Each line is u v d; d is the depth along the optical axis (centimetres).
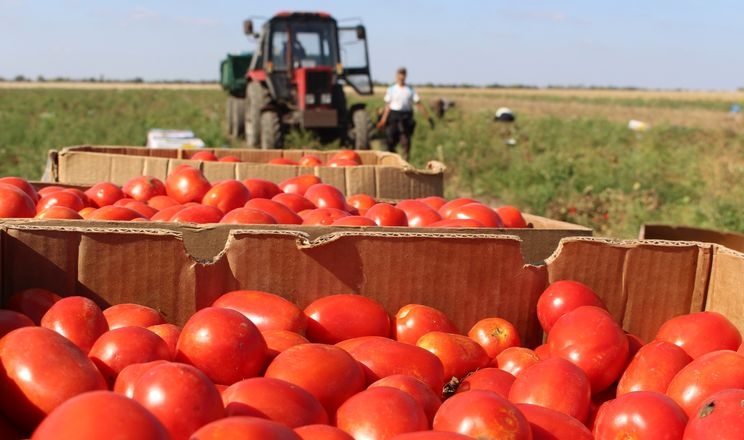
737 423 227
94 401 173
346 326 327
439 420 231
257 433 183
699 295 377
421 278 360
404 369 279
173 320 339
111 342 257
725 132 3412
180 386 210
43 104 5072
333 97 1828
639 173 1872
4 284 325
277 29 1819
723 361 274
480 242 363
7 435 221
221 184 470
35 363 220
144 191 496
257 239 344
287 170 612
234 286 344
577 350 307
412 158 2203
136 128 3198
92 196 486
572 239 370
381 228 370
